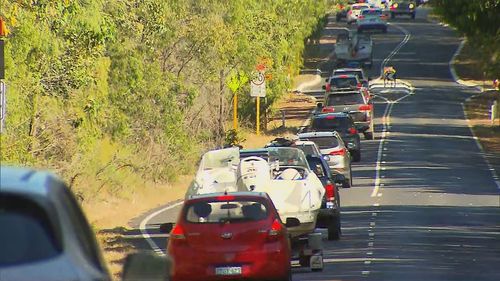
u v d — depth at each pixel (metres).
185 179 155.38
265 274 64.19
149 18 135.75
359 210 118.25
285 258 64.94
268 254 64.12
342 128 168.75
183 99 158.25
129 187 135.88
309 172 83.75
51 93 103.12
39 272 21.67
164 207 129.25
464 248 88.81
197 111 167.38
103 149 135.50
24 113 94.75
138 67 138.38
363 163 169.38
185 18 158.00
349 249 88.12
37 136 104.25
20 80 91.69
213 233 64.31
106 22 102.50
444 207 120.88
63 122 107.62
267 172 80.00
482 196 132.38
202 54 160.50
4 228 22.06
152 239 99.12
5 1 86.44
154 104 147.62
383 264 78.75
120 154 138.25
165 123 150.00
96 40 101.44
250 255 64.06
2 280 21.48
